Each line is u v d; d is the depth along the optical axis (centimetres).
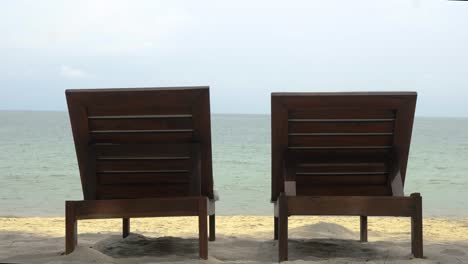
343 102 410
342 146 433
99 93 400
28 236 570
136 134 422
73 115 410
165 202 392
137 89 401
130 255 440
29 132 5731
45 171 1825
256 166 2161
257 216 873
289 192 413
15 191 1311
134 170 433
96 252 402
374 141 431
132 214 392
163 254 440
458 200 1223
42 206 1059
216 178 1700
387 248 471
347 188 453
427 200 1224
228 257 432
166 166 432
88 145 422
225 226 716
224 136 5288
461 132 7431
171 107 408
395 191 421
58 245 482
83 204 393
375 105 412
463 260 401
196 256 426
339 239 525
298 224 755
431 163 2453
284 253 391
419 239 400
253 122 11938
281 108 414
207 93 401
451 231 664
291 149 435
